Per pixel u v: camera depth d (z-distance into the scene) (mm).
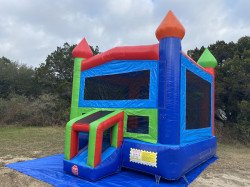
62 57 29422
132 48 7328
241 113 14492
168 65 6520
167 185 6102
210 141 9047
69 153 6648
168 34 6551
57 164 7414
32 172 6562
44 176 6309
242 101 14219
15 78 27766
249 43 16891
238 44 17250
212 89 10109
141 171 6594
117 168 6746
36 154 8758
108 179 6305
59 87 23953
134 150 6684
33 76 29078
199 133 8289
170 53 6531
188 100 7387
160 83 6605
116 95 7656
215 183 6508
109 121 6551
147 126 6754
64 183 5898
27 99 21688
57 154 8797
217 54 17531
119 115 6953
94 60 8438
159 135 6469
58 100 20797
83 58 9062
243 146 13781
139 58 7164
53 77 28688
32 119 18453
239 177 7168
